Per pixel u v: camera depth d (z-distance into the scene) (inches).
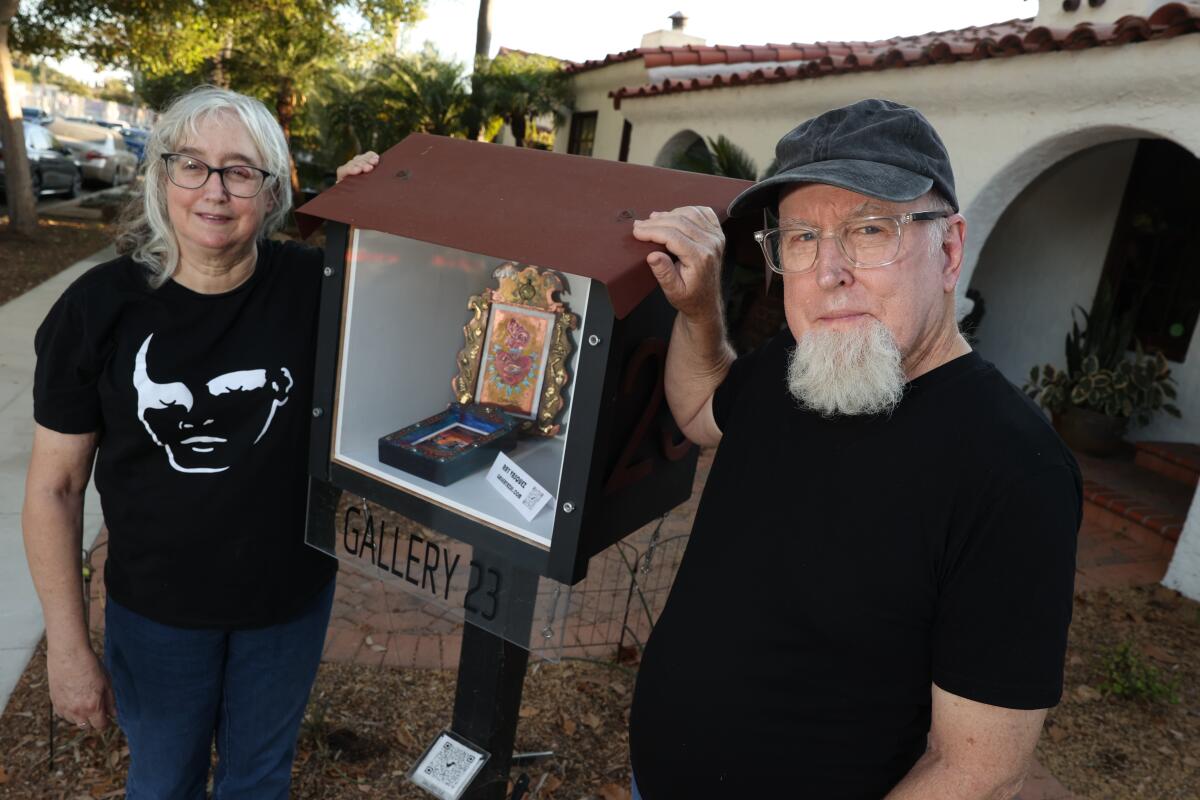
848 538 46.9
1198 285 229.9
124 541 64.2
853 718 47.5
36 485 61.9
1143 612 157.1
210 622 65.7
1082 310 244.2
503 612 58.1
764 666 49.6
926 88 206.4
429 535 60.6
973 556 42.9
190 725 69.1
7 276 371.2
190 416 61.4
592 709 114.3
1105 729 120.6
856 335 46.4
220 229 57.9
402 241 62.1
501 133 609.6
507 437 64.3
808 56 368.2
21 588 130.9
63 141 734.5
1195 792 108.7
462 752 70.4
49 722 102.3
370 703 111.3
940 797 43.4
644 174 58.4
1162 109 155.8
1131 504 197.3
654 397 59.1
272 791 75.1
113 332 59.7
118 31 479.2
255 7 474.9
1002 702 41.6
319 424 62.6
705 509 56.1
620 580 119.1
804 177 45.6
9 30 461.7
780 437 52.4
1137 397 227.0
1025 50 173.3
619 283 47.1
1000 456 43.4
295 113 618.5
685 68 359.6
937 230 47.7
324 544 66.0
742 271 304.0
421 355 68.2
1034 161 186.2
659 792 56.8
